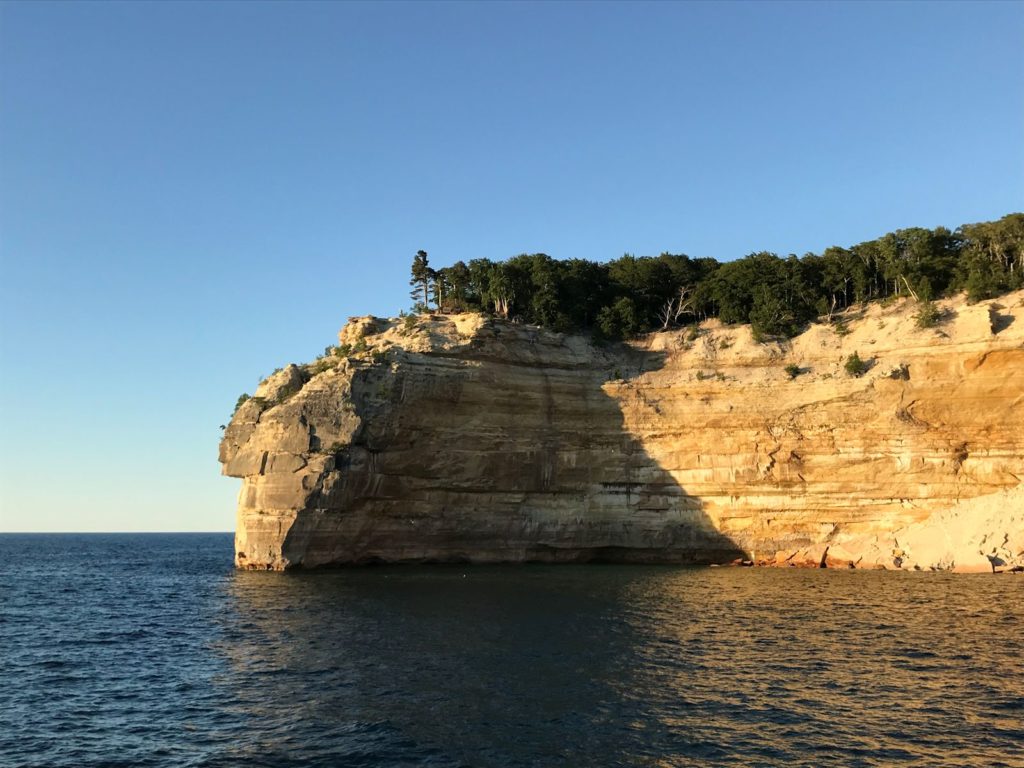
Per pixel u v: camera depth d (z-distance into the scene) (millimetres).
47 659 29656
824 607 38250
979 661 26172
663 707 21203
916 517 60188
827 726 19531
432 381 62875
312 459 59719
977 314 61500
